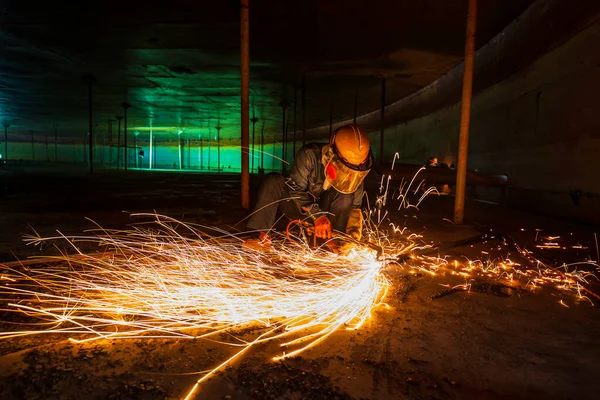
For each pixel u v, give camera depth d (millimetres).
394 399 1505
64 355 1765
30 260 3195
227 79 15203
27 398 1438
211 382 1568
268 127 30375
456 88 12250
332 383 1596
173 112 24359
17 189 10805
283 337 2012
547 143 7434
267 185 3541
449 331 2160
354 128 3025
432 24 9148
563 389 1627
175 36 10570
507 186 8961
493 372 1741
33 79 16000
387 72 13188
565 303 2664
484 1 7695
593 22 5949
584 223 6266
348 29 9648
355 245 3506
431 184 10781
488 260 3818
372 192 12539
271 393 1506
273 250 3594
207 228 4984
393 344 1974
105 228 4902
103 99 20422
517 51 8398
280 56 11945
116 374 1613
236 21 9414
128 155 48000
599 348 1994
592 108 6094
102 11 9070
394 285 2965
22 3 8664
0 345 1849
